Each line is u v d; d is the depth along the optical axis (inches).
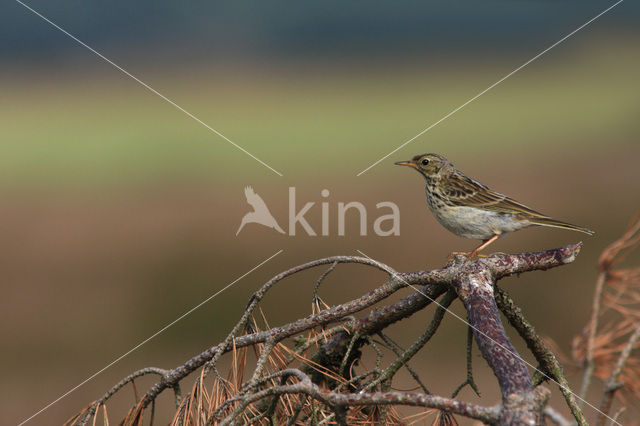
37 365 441.7
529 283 523.8
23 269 589.3
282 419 157.2
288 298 516.7
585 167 882.8
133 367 445.4
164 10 2967.5
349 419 153.0
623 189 749.9
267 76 2320.4
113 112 1604.3
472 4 3083.2
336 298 513.3
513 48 2444.6
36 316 501.7
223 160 1053.2
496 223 297.7
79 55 2380.7
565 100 1535.4
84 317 507.8
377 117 1520.7
